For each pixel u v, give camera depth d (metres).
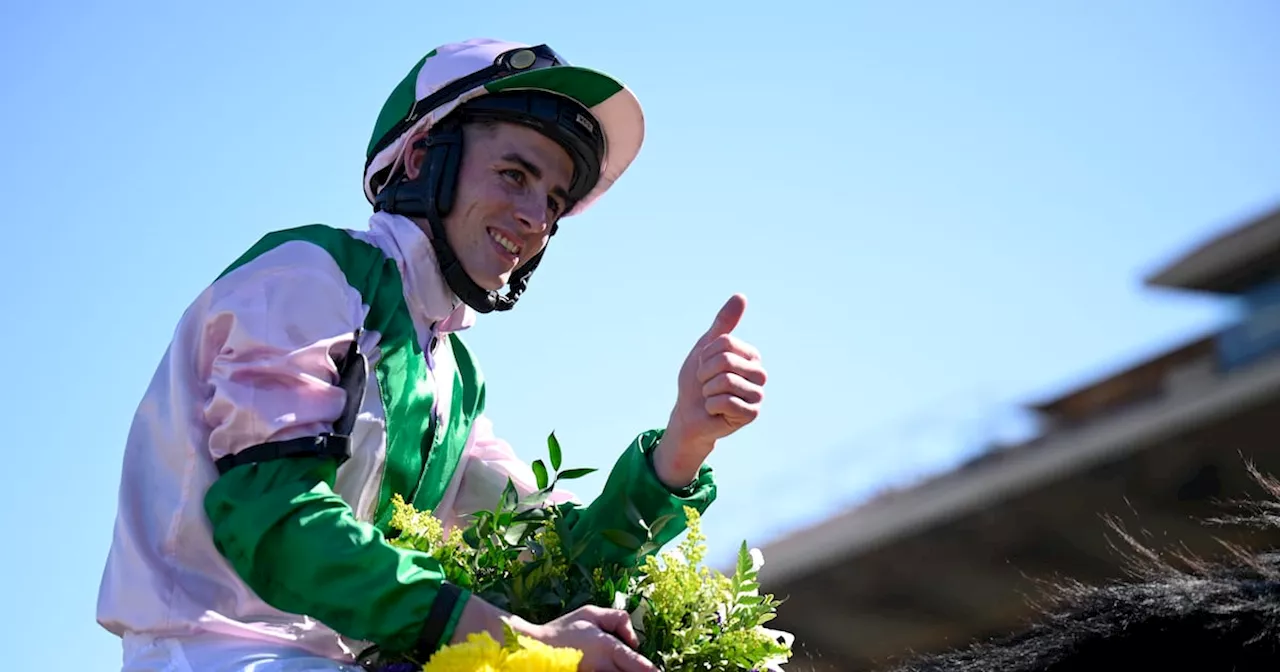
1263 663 3.25
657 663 3.91
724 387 4.14
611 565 4.09
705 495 4.31
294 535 3.81
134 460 4.09
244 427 3.94
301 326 4.06
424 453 4.40
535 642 3.64
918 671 3.65
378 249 4.39
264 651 3.89
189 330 4.12
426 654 3.77
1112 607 3.50
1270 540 3.76
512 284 4.64
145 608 3.95
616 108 4.64
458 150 4.48
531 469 4.68
